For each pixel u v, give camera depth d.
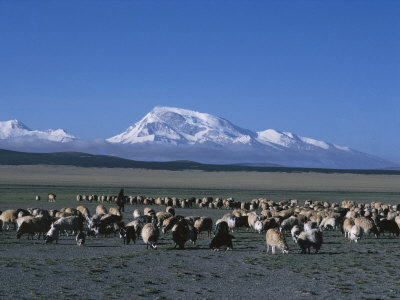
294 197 110.00
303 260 25.86
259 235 38.12
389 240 36.34
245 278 21.12
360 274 22.28
